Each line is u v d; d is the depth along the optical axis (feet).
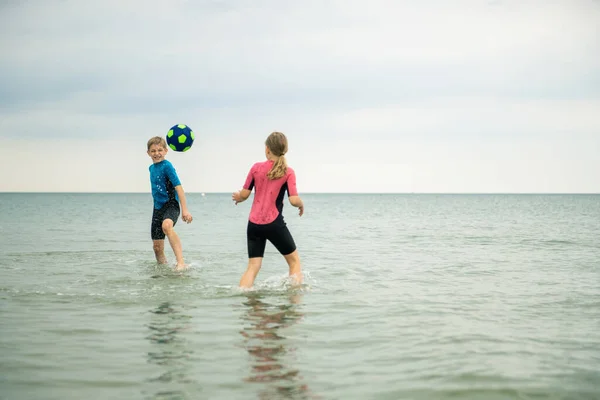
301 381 10.91
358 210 175.11
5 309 17.44
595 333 14.96
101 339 13.89
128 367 11.68
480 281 24.44
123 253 34.60
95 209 163.73
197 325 15.42
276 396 10.10
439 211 161.48
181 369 11.57
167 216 27.94
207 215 127.03
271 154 21.65
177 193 27.89
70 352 12.75
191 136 28.40
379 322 16.06
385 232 61.11
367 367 11.84
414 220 96.94
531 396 10.26
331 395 10.19
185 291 20.77
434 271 27.78
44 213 122.01
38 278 23.97
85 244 41.73
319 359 12.37
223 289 21.29
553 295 20.90
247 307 17.97
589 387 10.72
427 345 13.61
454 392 10.41
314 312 17.35
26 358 12.28
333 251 38.22
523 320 16.52
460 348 13.37
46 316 16.48
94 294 20.01
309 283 23.31
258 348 13.16
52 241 44.45
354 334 14.62
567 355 12.83
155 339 13.89
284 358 12.41
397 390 10.48
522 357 12.65
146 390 10.36
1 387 10.50
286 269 27.96
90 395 10.10
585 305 18.93
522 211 158.81
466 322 16.17
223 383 10.75
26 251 35.68
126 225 71.51
